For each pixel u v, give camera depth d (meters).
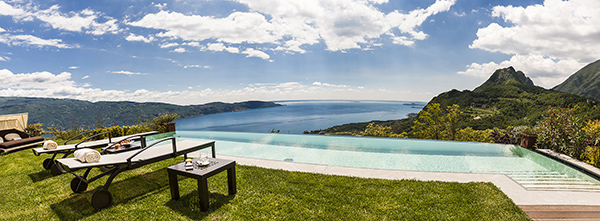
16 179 3.81
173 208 2.79
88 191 3.31
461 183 3.43
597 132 4.75
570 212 2.69
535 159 5.30
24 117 6.98
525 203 2.92
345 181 3.54
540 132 5.98
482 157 5.58
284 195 3.09
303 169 4.18
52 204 2.95
